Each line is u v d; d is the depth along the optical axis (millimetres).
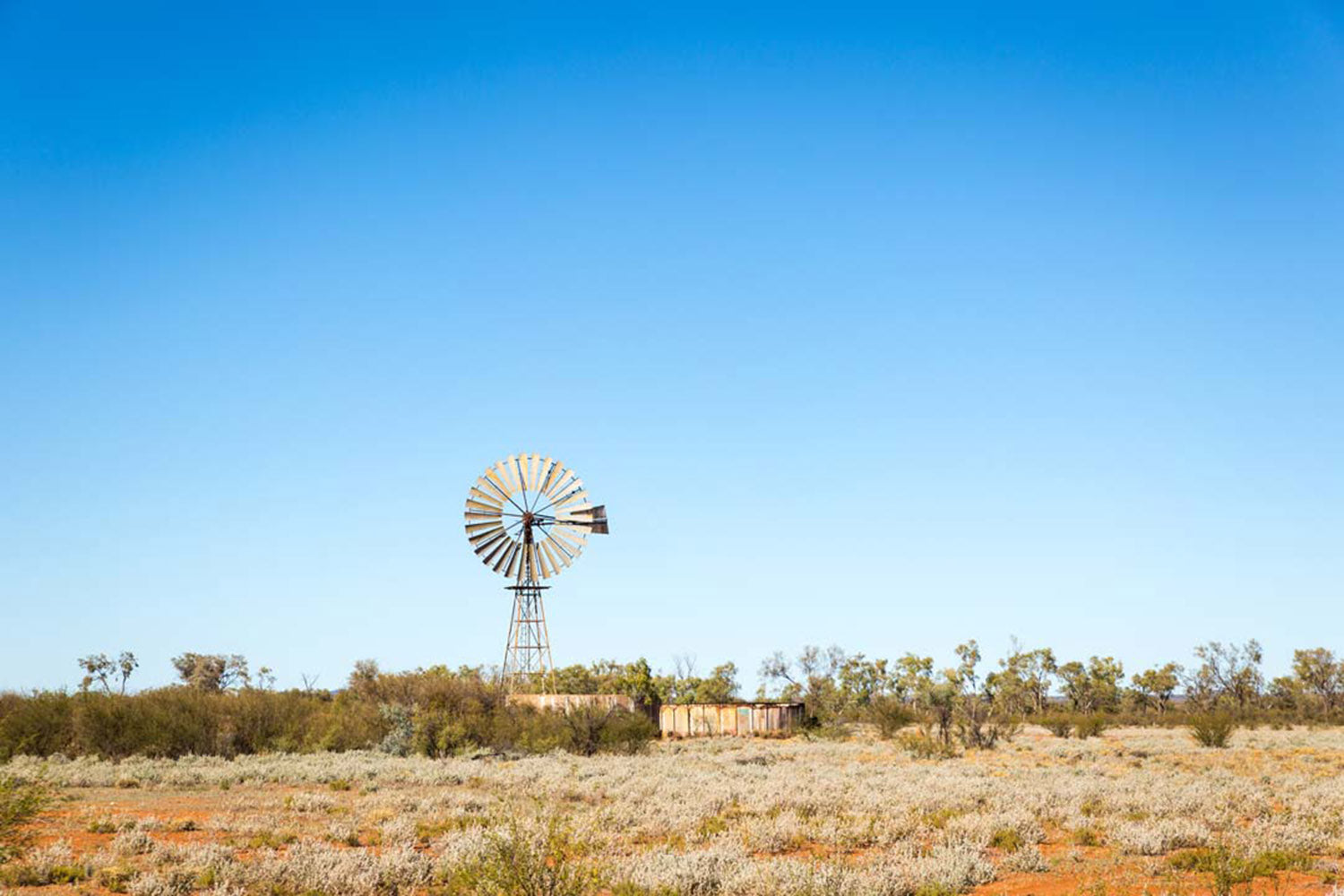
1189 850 21828
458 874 16781
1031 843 22453
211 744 46844
